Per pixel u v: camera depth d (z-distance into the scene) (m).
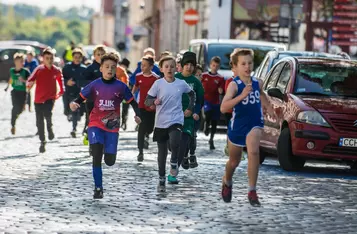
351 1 55.56
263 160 29.39
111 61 20.11
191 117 23.23
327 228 16.75
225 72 41.75
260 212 18.45
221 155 31.27
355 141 25.70
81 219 16.97
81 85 31.08
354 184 24.09
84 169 25.23
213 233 15.86
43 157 28.39
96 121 20.12
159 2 115.31
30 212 17.66
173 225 16.56
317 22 67.88
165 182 21.67
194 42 45.78
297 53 34.19
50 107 31.16
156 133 21.55
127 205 18.89
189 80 24.30
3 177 22.94
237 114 18.38
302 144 25.95
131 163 27.19
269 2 70.69
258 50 42.78
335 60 28.58
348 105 26.23
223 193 18.97
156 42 117.44
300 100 26.55
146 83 27.91
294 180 24.34
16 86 36.66
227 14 71.44
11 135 36.75
